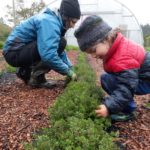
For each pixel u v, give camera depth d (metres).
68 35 6.83
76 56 3.24
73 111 0.79
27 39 1.24
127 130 0.84
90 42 0.81
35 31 1.23
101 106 0.81
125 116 0.89
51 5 6.68
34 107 1.01
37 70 1.26
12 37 1.26
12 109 1.00
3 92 1.23
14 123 0.87
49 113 0.86
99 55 0.84
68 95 0.89
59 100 0.86
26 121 0.89
